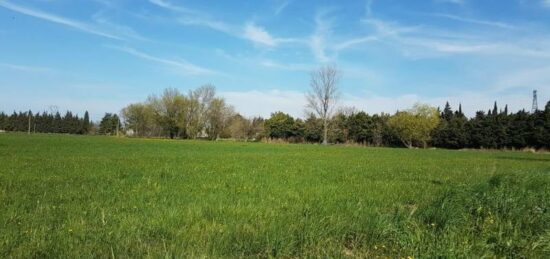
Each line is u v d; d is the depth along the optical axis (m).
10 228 8.50
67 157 30.72
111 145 56.84
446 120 130.12
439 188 17.58
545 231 9.58
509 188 14.74
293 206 11.87
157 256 6.95
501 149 109.94
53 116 175.38
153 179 18.12
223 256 7.23
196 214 10.17
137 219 9.45
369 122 129.00
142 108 141.75
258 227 9.01
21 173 19.14
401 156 50.69
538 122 104.50
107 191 14.08
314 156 44.31
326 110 111.06
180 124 137.12
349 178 21.30
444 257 7.37
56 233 8.12
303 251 7.84
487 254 7.85
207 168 24.45
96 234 8.16
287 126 133.38
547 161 46.88
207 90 139.50
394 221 9.75
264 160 34.22
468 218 10.60
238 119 142.25
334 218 10.05
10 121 171.38
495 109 161.00
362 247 8.38
